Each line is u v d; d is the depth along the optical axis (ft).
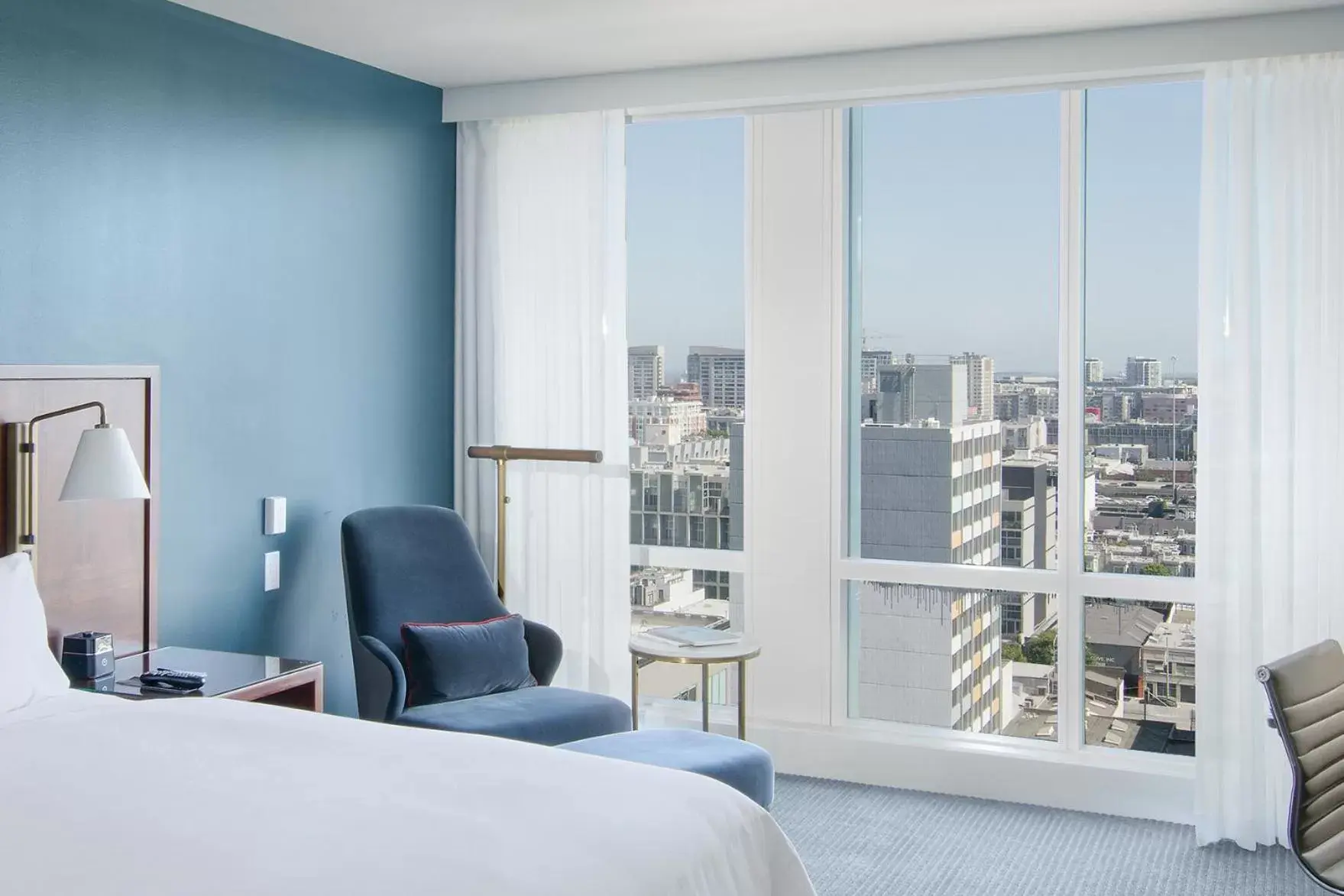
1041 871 12.11
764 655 15.58
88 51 11.16
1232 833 12.86
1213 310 12.91
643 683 16.11
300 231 13.76
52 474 10.84
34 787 7.45
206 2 12.01
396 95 15.21
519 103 15.67
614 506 15.67
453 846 6.64
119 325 11.53
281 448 13.61
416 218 15.67
